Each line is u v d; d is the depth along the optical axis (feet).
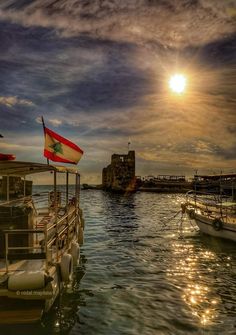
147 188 395.34
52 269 29.43
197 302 35.32
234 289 39.55
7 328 27.25
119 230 90.12
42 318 29.14
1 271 28.25
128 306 34.12
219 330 28.76
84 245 67.87
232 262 52.85
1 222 30.71
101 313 32.22
